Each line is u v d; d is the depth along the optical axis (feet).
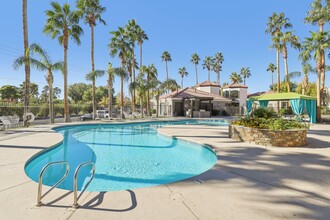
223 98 113.29
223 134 37.60
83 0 69.31
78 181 17.62
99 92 197.57
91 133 46.50
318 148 24.95
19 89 153.79
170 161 24.71
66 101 59.93
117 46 79.10
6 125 40.42
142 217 9.35
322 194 12.00
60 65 56.85
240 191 12.40
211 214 9.68
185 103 104.73
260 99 61.72
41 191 11.43
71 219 9.10
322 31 64.95
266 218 9.35
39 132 37.91
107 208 10.15
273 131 26.43
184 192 12.21
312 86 136.67
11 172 15.53
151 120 70.49
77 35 61.26
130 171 20.83
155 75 100.53
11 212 9.71
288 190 12.56
